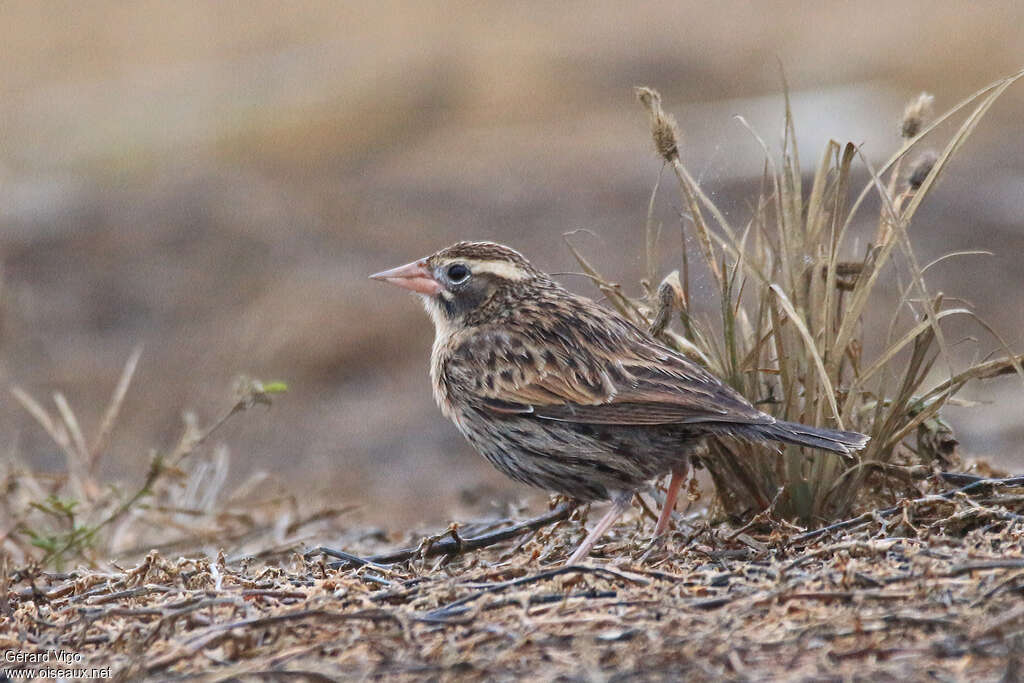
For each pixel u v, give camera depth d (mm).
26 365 18125
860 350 9133
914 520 7945
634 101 29797
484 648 6035
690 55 32031
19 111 30656
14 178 25969
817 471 8555
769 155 8820
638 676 5574
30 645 6848
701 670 5586
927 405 8844
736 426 8078
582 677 5602
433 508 13734
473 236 22562
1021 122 26453
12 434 15961
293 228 22812
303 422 17188
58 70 33875
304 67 33375
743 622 6090
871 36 32000
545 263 21250
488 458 9250
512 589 6887
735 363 8805
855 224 21062
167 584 7902
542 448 8836
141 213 23359
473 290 9477
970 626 5766
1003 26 31109
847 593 6234
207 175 25500
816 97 28031
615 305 9430
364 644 6176
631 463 8602
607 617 6262
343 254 21891
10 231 22734
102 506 11117
